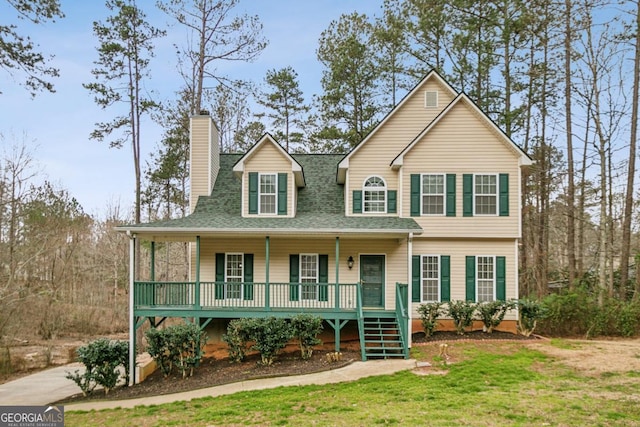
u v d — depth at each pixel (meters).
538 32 21.94
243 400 10.05
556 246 30.69
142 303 14.50
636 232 23.67
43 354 20.39
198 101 23.19
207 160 18.20
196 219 15.80
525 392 9.66
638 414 8.11
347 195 17.08
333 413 8.70
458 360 12.54
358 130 28.00
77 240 29.50
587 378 10.67
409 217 16.44
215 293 15.62
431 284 16.41
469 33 22.53
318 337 16.28
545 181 24.94
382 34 25.80
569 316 16.86
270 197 16.69
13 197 23.33
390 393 9.89
